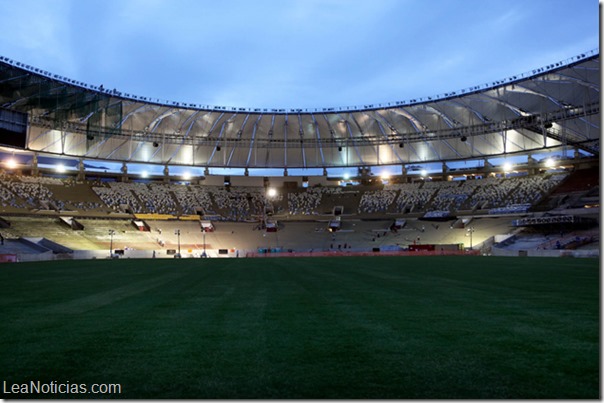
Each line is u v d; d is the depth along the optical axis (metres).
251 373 5.37
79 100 59.09
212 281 18.17
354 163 78.44
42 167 69.25
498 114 64.25
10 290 15.30
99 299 12.61
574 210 54.56
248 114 71.25
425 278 18.42
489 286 14.95
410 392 4.67
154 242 61.69
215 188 78.50
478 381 4.96
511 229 60.91
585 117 58.00
